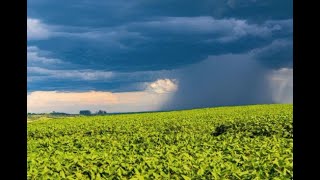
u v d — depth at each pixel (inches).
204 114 1195.9
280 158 356.2
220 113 1205.7
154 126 878.4
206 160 367.2
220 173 312.8
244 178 300.0
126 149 485.1
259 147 457.1
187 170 325.7
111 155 415.5
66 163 369.1
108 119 1152.2
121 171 326.6
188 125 882.1
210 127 840.9
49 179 301.6
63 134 860.0
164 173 311.3
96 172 332.5
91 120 1137.4
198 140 612.1
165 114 1321.4
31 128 941.2
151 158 381.4
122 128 855.7
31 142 631.2
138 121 1002.1
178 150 459.2
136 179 298.4
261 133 729.0
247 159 371.6
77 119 1222.3
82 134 841.5
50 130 892.6
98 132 847.7
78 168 346.9
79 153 461.1
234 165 334.3
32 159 387.2
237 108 1505.9
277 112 1047.6
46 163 368.5
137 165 347.6
